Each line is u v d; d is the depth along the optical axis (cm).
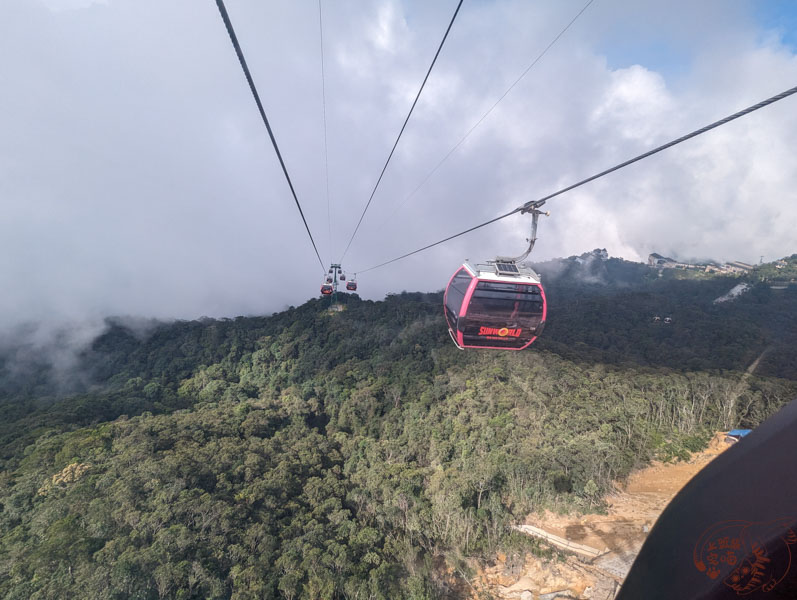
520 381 5547
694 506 179
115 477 3594
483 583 3222
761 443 173
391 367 6819
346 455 5081
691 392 4919
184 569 2791
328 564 3038
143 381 7512
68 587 2598
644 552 192
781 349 6544
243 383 7544
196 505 3316
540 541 3431
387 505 3831
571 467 3825
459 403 5328
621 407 4694
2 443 4706
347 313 9244
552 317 9725
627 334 8325
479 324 1462
